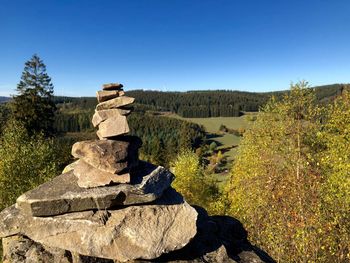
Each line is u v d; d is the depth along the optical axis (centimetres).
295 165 2259
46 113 5547
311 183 1983
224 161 8700
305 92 2359
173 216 858
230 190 2909
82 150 874
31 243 866
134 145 923
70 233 809
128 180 852
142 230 820
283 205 1920
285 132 2434
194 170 3106
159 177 916
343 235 1678
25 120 5206
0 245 2086
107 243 794
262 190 2178
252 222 2086
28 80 5453
